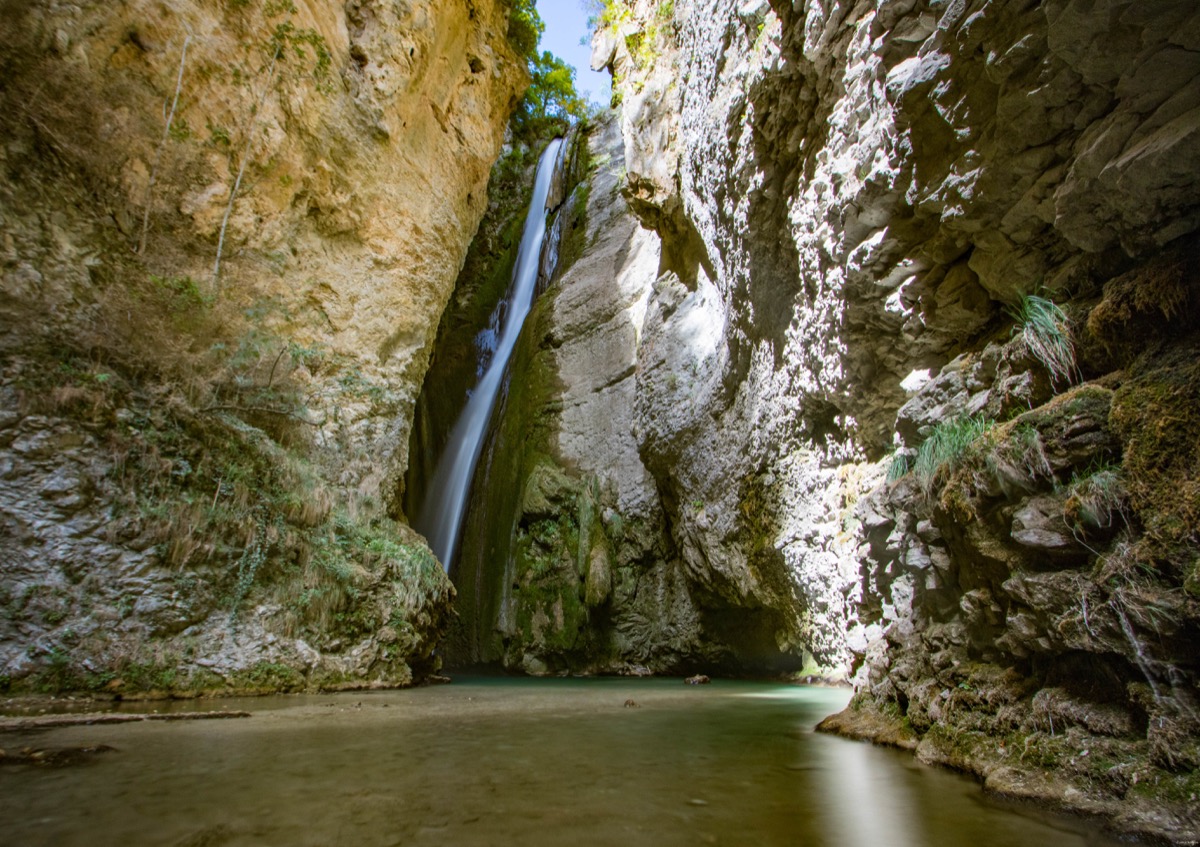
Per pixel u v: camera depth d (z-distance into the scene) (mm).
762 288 8148
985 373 4145
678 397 13094
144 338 7473
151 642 6191
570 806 2430
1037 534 2783
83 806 2357
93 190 7699
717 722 5078
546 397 17219
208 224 9031
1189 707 2111
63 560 5914
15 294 6555
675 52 11266
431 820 2227
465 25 13844
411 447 17031
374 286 11508
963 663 3521
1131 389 2604
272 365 9219
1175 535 2209
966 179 3930
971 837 2076
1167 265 2711
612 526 15008
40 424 6168
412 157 12711
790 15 5551
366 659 8016
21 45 7113
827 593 8281
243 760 3248
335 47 10836
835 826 2197
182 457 7137
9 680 5344
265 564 7441
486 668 15398
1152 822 1993
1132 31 2691
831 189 5531
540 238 22984
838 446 7512
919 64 3986
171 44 8539
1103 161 2967
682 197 11234
